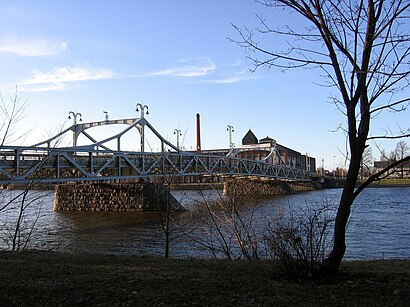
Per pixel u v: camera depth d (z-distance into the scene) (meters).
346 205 6.89
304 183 96.88
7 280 6.94
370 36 6.61
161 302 5.64
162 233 24.91
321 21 6.68
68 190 45.19
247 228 16.77
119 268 8.12
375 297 5.80
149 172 45.28
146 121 51.94
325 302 5.58
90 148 40.41
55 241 20.56
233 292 6.11
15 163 29.25
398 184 93.38
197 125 102.31
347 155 7.00
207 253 16.67
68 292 6.15
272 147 97.19
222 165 61.56
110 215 38.50
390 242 20.56
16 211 32.00
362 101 6.88
